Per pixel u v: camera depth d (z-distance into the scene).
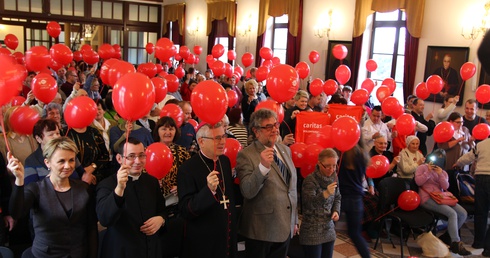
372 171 4.48
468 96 7.11
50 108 3.91
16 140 3.52
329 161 3.30
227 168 2.88
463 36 7.14
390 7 8.27
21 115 3.38
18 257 3.04
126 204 2.52
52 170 2.40
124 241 2.50
